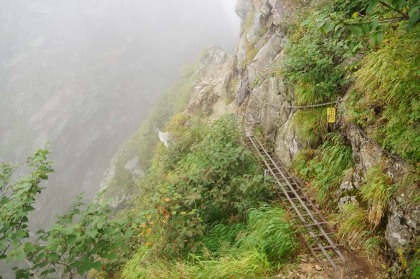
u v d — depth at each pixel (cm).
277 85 1146
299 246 561
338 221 590
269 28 1694
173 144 1483
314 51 823
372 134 569
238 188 718
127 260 752
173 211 591
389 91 515
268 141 1108
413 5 266
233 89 2134
